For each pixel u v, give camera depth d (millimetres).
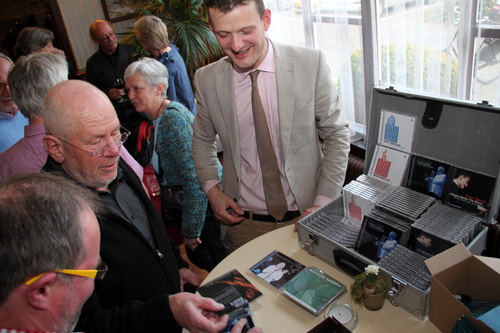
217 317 1037
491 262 991
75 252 667
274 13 3225
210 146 1650
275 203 1493
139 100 1807
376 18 2252
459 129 1200
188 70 3934
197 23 3891
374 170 1461
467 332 851
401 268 1079
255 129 1417
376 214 1253
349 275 1191
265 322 1069
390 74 2287
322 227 1290
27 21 4934
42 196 657
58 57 1426
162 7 3994
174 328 1005
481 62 1811
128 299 1126
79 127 983
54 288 652
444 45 1943
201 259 2088
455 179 1230
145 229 1253
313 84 1364
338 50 2576
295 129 1391
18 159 1356
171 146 1685
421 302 991
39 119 1373
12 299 617
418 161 1316
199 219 1743
